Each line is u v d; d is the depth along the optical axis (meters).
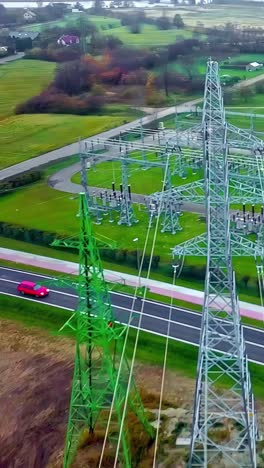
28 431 57.59
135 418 56.34
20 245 96.00
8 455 55.12
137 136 142.62
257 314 71.94
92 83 193.12
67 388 62.62
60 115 173.75
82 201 44.81
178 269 82.81
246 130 133.88
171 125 152.88
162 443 54.12
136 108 173.12
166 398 59.56
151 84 188.25
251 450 46.34
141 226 98.25
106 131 151.88
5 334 72.69
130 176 120.50
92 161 123.88
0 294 80.88
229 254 52.94
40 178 122.75
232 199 91.75
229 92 174.38
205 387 47.62
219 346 60.69
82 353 66.94
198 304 75.31
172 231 94.19
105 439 53.97
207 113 71.25
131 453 53.22
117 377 52.66
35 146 145.25
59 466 53.28
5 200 113.00
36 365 66.69
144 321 72.19
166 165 99.00
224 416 49.66
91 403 53.66
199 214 100.75
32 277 85.19
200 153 109.81
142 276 82.75
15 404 61.03
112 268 85.56
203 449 47.47
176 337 68.81
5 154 140.75
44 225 100.00
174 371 63.72
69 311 75.81
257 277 78.56
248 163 99.50
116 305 75.94
